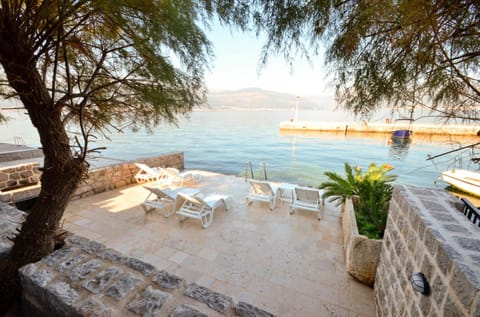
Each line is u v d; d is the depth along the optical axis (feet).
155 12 4.18
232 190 19.33
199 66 5.20
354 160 37.17
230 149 45.09
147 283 5.32
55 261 5.93
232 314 4.58
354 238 8.34
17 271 5.94
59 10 3.87
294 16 3.47
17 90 4.77
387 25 3.02
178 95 5.43
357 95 3.67
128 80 5.37
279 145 49.55
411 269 5.02
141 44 4.72
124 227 12.50
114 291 5.03
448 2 2.53
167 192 15.07
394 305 5.82
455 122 3.41
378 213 10.05
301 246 10.80
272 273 8.94
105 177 18.22
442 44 2.90
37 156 26.73
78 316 4.54
